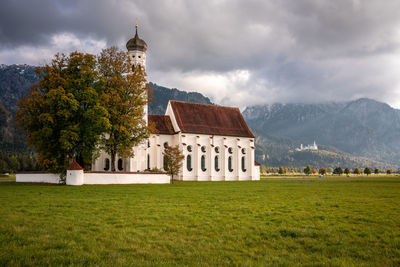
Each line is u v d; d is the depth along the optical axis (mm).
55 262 11023
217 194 35062
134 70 66812
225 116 96250
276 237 14727
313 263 11297
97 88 58625
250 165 94250
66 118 51406
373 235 14922
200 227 16547
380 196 32312
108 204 25000
